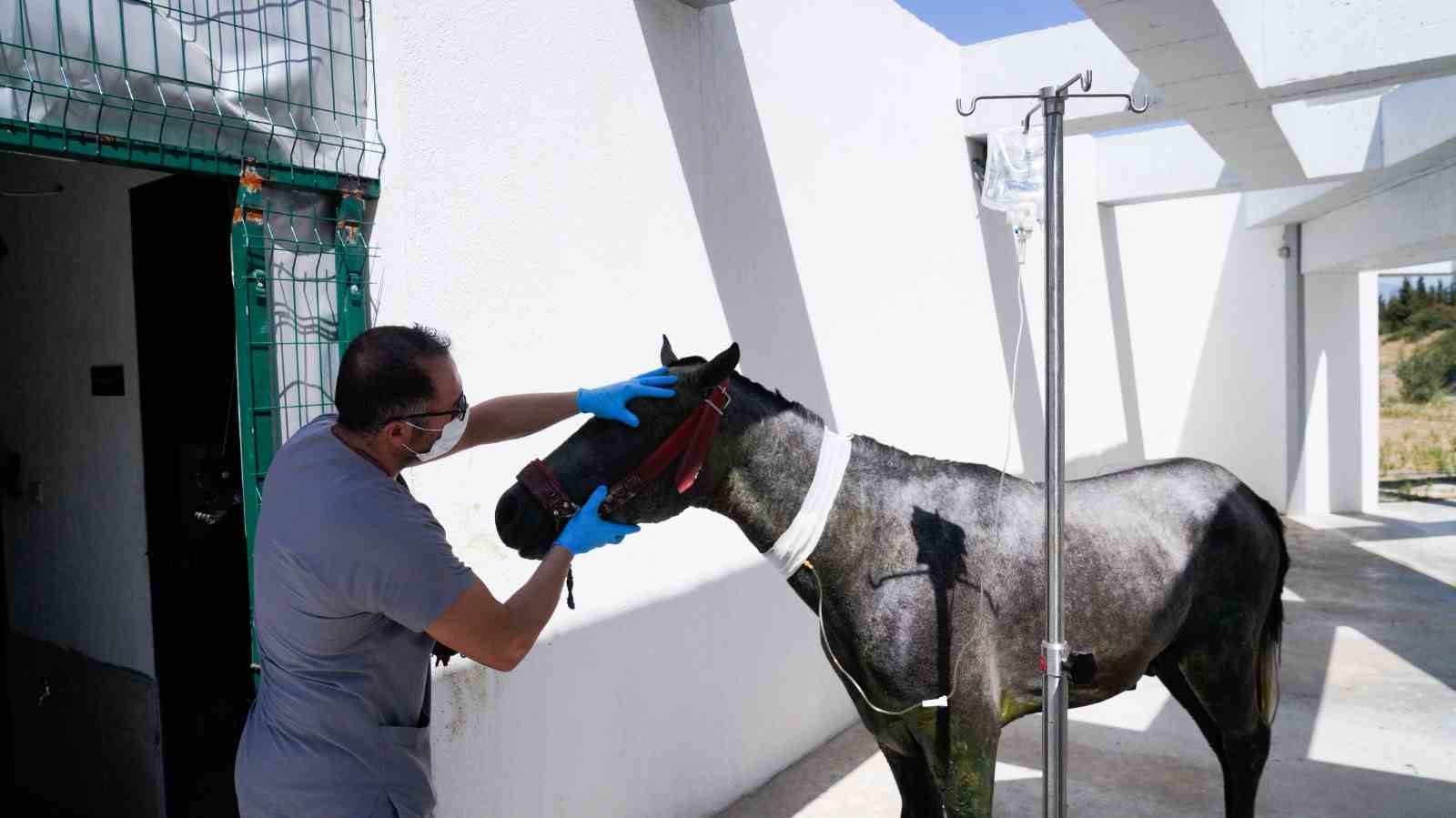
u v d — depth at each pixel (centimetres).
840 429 437
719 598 366
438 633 154
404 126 249
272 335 229
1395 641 573
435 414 160
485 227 271
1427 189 709
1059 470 191
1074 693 261
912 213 501
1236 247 1030
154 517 310
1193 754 409
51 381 345
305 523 153
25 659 368
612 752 314
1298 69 443
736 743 375
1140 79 509
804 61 411
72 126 192
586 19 303
